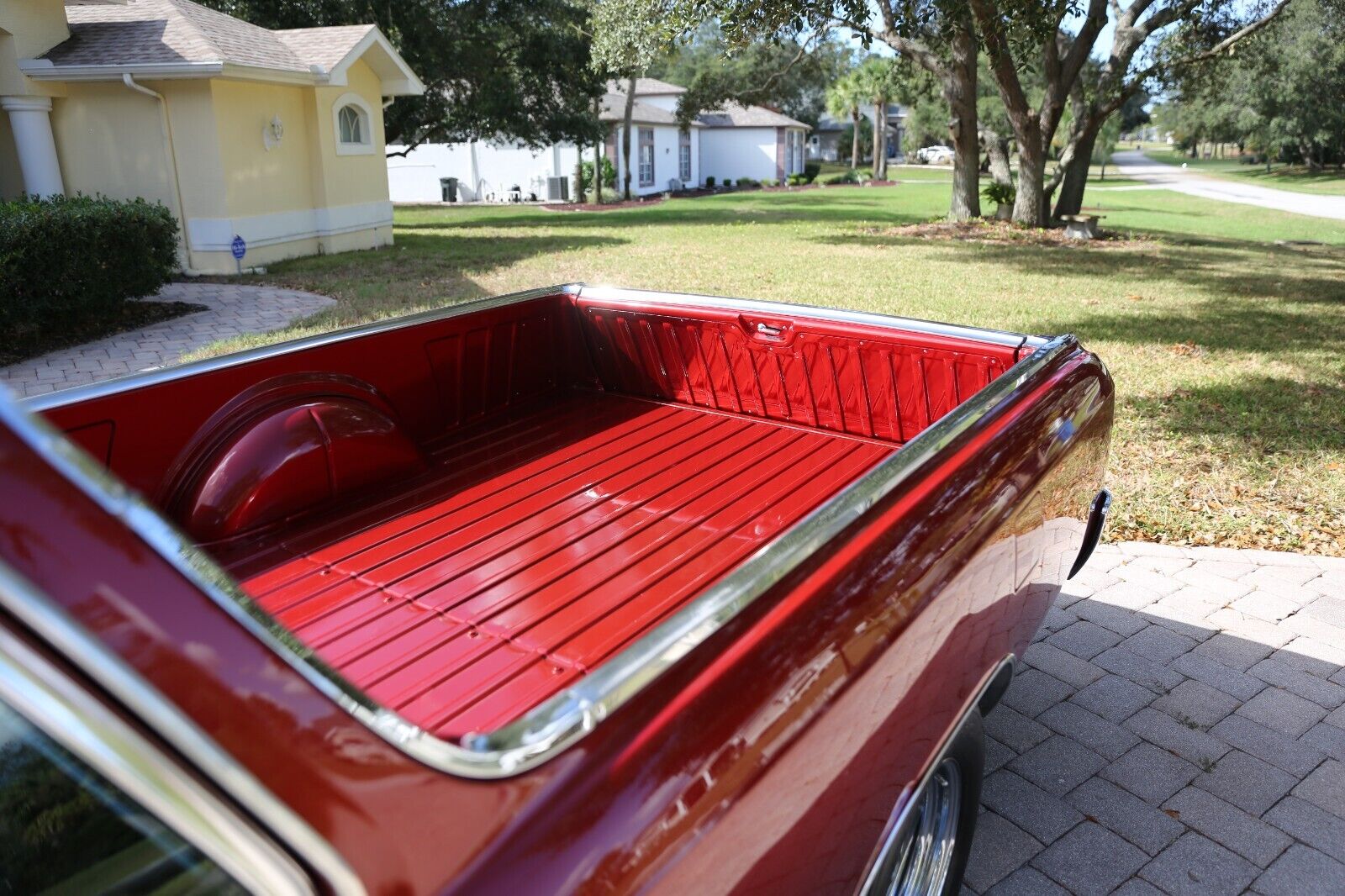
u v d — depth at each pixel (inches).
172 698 30.5
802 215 995.9
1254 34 756.0
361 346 114.3
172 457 94.0
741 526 103.7
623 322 143.6
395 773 37.6
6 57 486.3
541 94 956.6
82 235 363.3
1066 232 749.3
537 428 136.6
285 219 579.2
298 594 88.3
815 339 127.6
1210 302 428.8
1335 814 108.5
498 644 79.4
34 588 27.6
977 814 89.6
